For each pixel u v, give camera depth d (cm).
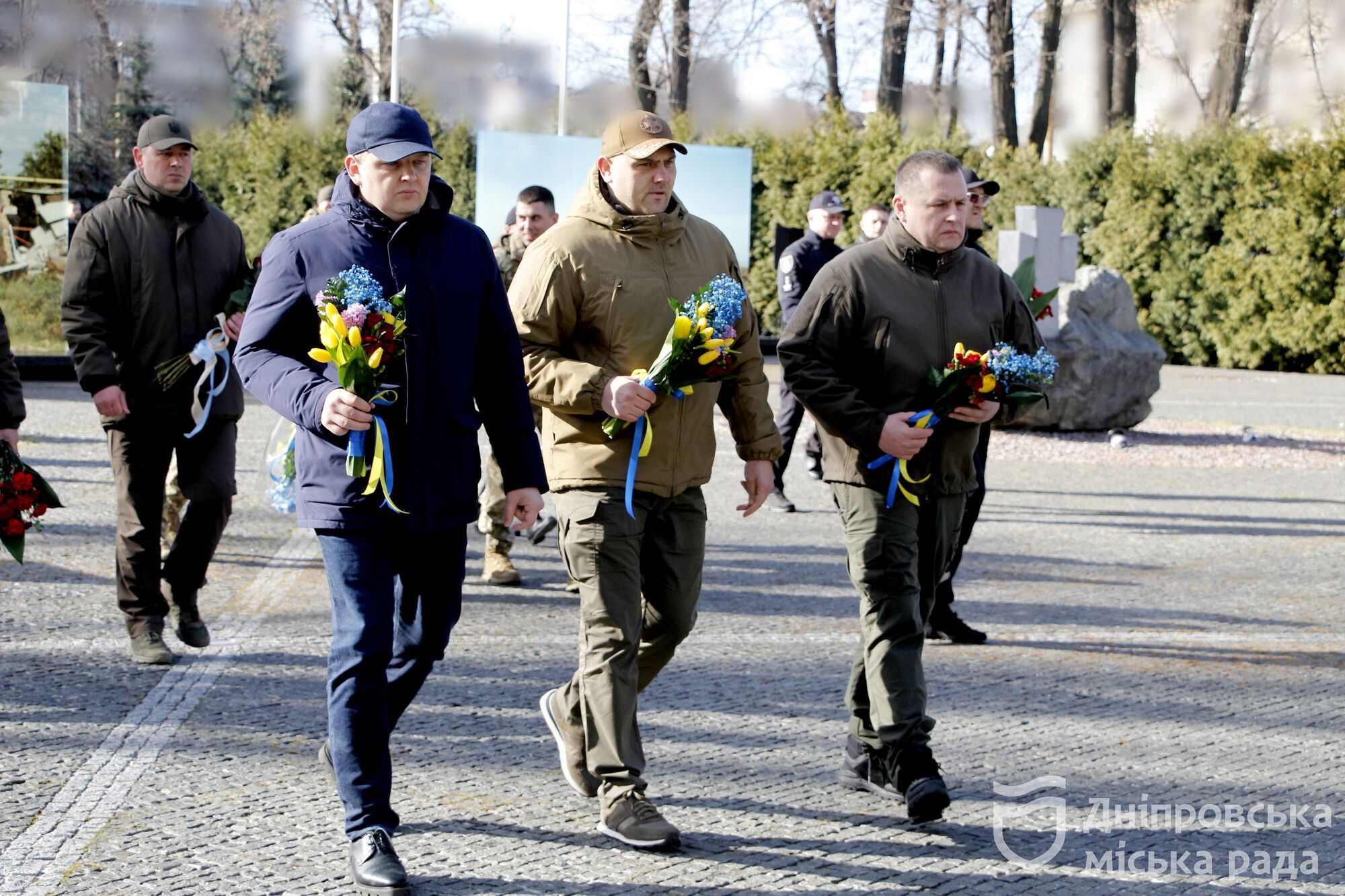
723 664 574
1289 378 2436
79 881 341
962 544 599
